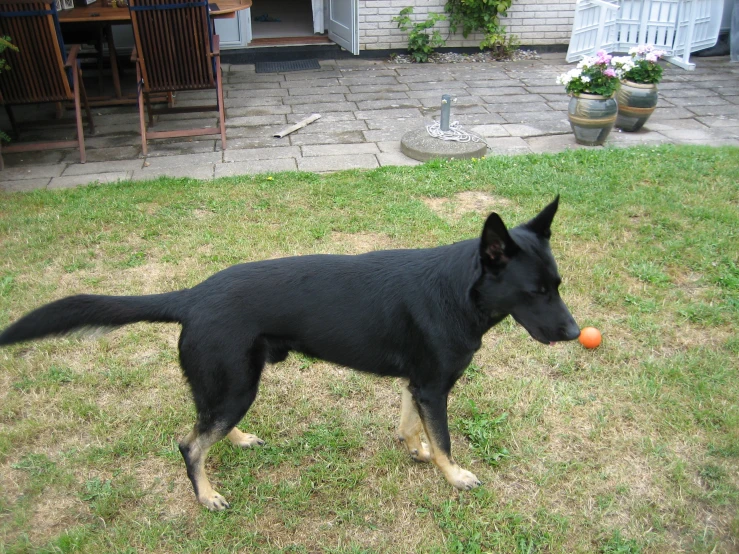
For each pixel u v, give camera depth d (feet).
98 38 27.43
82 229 16.19
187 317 8.04
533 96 28.58
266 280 8.20
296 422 10.48
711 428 9.95
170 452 9.70
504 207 17.42
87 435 10.05
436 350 8.00
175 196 18.06
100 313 7.84
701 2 33.40
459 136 21.85
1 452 9.55
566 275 14.08
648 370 11.27
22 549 8.10
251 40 35.50
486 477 9.30
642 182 18.88
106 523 8.62
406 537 8.44
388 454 9.75
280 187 18.70
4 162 21.33
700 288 13.73
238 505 8.91
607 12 33.27
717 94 28.71
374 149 22.39
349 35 33.55
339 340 8.28
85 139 23.66
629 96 23.11
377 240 15.71
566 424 10.23
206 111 26.07
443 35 35.83
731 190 18.04
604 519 8.58
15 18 18.99
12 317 12.53
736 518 8.38
